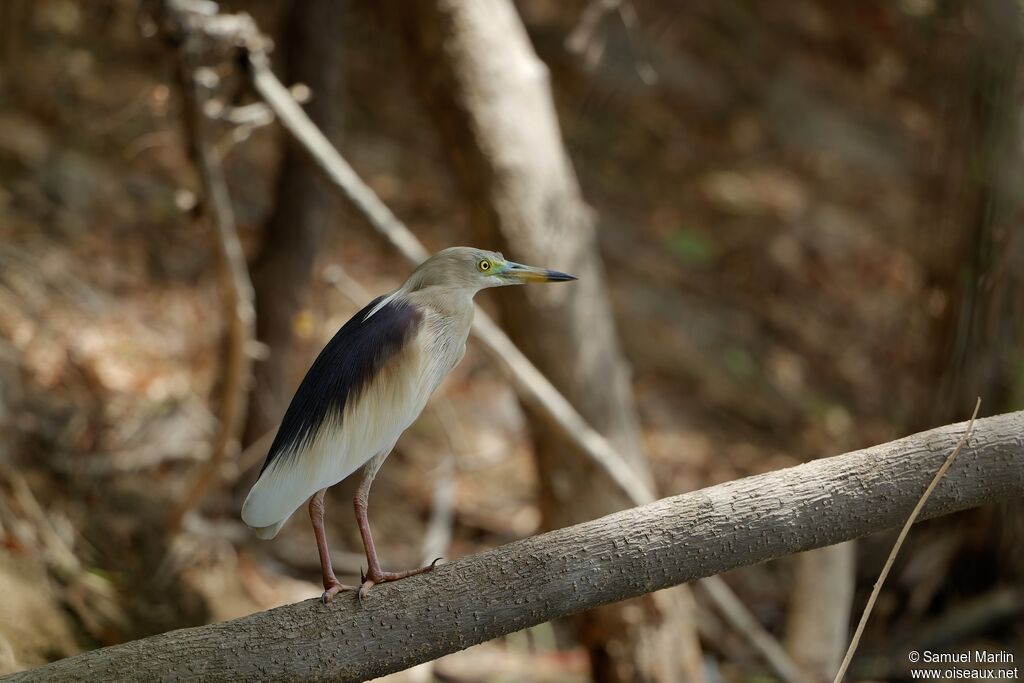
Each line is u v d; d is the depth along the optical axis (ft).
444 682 33.94
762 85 70.79
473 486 42.75
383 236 30.01
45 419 33.73
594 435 32.19
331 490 40.40
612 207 59.26
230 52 27.66
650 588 18.19
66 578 29.53
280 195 36.29
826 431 50.16
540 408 31.58
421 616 17.48
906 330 54.24
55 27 51.06
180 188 46.60
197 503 31.35
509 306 34.32
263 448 36.29
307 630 17.26
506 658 36.19
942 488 18.10
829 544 18.42
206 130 27.86
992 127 38.58
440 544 37.81
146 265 42.57
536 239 33.76
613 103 62.64
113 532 32.32
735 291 56.95
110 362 37.11
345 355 18.80
